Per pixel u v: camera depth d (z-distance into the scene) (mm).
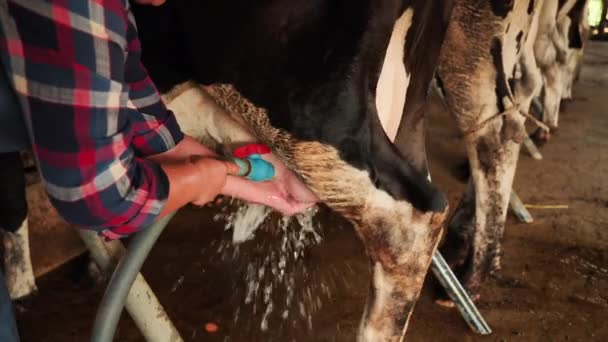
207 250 3215
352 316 2809
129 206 1090
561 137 5508
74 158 970
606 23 10398
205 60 1556
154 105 1366
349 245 3371
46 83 925
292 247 3305
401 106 1972
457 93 2723
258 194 1646
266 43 1490
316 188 1712
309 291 2955
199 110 1731
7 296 1235
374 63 1572
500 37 2549
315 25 1469
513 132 2768
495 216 2916
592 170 4758
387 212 1788
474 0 2480
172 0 1516
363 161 1670
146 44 1604
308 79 1529
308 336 2656
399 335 2057
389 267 1909
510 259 3389
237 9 1464
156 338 1715
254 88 1559
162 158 1420
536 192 4301
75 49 915
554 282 3203
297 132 1596
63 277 2920
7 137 1078
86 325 2605
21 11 898
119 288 1488
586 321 2912
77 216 1040
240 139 1751
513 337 2764
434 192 1824
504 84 2660
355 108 1578
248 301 2844
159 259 3102
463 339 2727
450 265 3072
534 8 2742
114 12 949
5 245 2596
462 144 5160
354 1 1470
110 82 964
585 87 7453
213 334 2611
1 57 946
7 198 2498
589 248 3562
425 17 1923
